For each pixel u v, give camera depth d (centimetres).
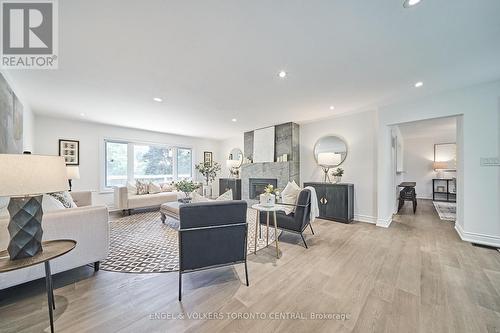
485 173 280
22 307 154
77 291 175
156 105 368
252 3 142
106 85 278
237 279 196
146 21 158
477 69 238
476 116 285
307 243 292
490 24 162
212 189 767
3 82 227
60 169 138
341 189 409
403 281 190
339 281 191
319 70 239
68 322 139
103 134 522
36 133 432
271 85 281
